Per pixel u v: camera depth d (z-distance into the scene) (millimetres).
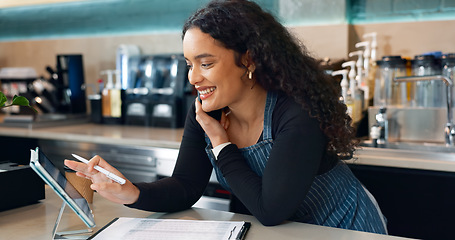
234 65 1225
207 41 1183
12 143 2984
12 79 3391
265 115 1280
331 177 1366
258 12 1263
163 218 1268
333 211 1366
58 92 3379
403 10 2613
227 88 1226
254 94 1301
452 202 1956
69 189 1121
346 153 1353
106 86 3510
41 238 1094
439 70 2354
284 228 1160
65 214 1275
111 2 3447
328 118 1249
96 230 1146
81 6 3572
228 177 1269
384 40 2668
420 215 2023
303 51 1340
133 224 1162
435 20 2541
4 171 1293
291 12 2725
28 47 3828
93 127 3094
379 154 2105
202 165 1439
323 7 2643
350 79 2416
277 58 1233
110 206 1364
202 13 1217
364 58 2607
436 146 2182
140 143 2547
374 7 2674
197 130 1433
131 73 3213
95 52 3541
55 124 3139
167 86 3059
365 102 2512
